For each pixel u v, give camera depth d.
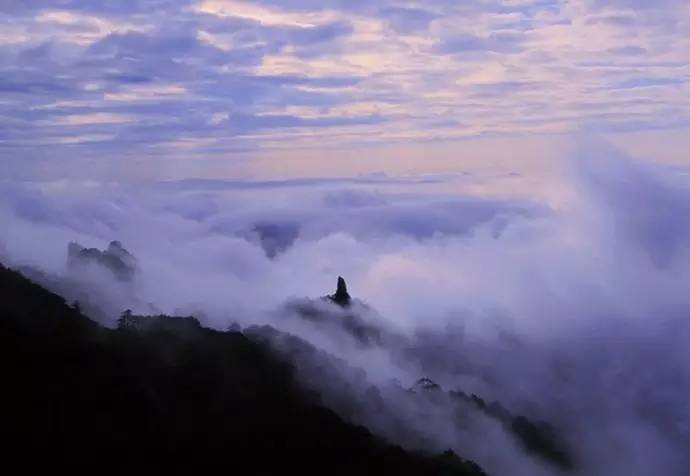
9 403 62.56
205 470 66.75
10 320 75.50
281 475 71.50
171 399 75.06
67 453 59.50
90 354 75.19
